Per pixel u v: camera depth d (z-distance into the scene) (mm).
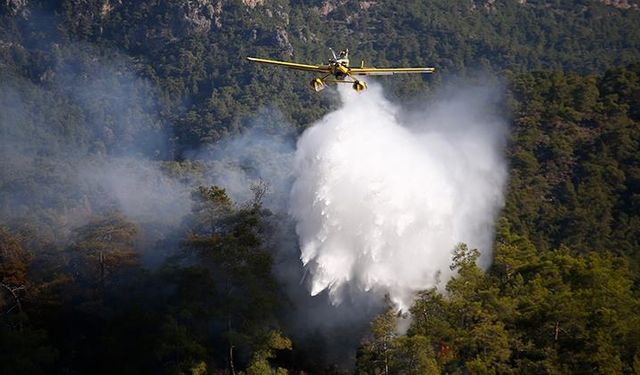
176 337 102312
